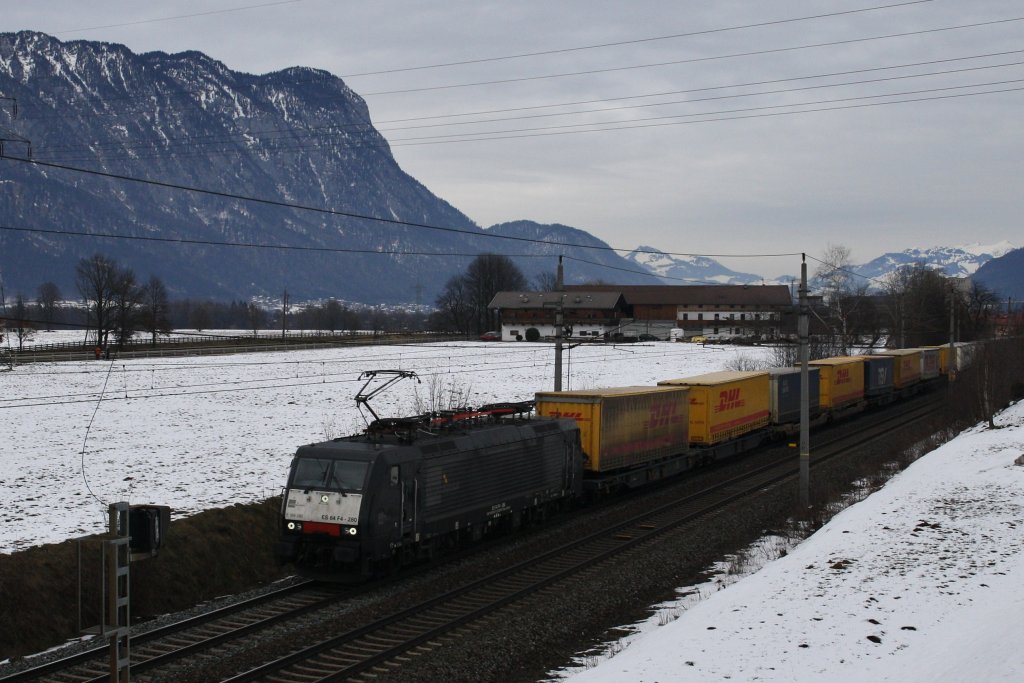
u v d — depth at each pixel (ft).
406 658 54.08
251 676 50.08
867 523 79.66
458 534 79.87
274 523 84.43
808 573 65.16
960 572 63.05
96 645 56.13
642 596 68.49
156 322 367.04
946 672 43.21
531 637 57.52
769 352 354.13
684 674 46.09
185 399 190.90
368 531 68.80
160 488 98.02
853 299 320.50
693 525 92.32
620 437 106.52
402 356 318.04
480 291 534.37
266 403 186.09
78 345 370.32
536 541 85.61
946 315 351.46
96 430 146.10
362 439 76.23
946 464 110.52
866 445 150.10
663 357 330.34
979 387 168.14
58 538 74.23
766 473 125.49
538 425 91.81
